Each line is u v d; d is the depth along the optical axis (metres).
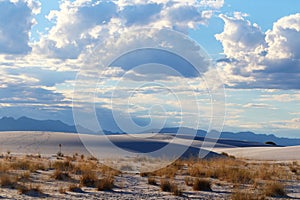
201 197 16.81
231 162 33.50
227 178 22.16
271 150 59.94
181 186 19.61
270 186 18.50
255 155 53.81
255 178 22.95
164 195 17.05
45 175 21.52
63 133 67.25
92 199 15.55
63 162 25.42
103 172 23.08
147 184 19.92
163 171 23.39
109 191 17.50
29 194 15.91
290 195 18.16
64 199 15.28
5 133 66.75
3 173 20.91
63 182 19.48
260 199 16.11
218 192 18.16
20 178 19.70
